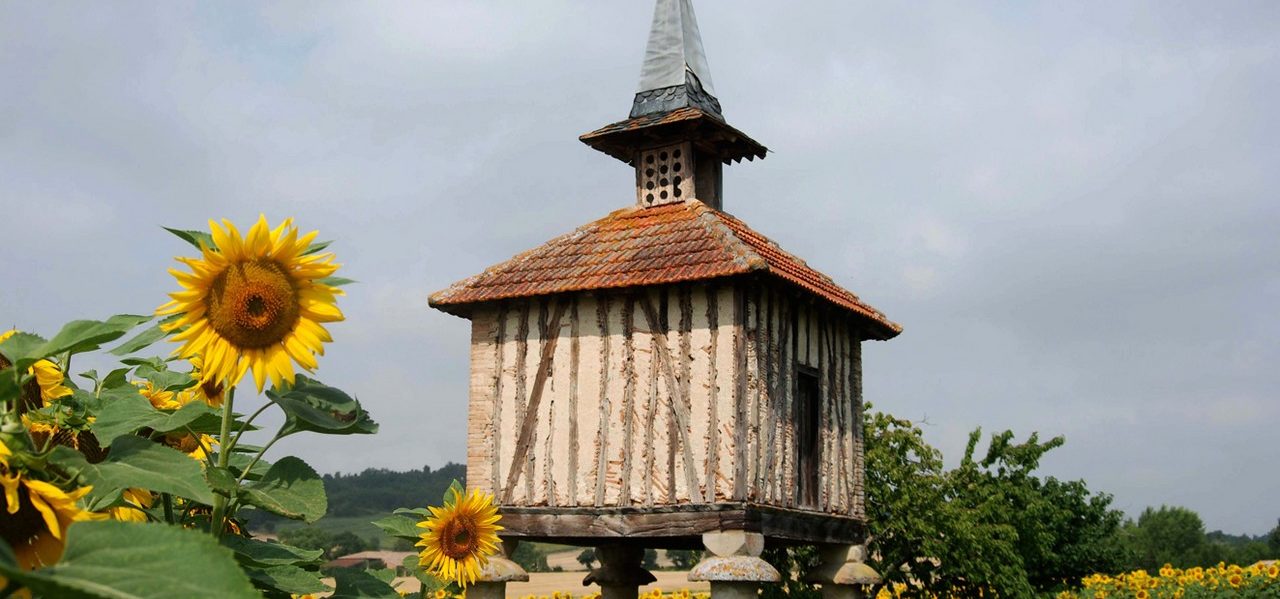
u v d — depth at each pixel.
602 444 10.44
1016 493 18.06
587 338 10.70
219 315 4.01
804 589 15.55
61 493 2.74
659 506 10.10
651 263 10.62
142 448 3.50
